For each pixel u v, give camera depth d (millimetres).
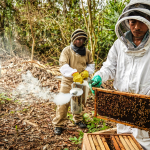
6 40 7438
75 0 5098
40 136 2742
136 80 1637
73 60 2611
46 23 6273
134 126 1516
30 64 5980
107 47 5082
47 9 6281
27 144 2514
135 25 1430
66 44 6234
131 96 1421
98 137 1699
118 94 1501
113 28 4156
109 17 4367
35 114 3422
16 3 6609
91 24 4047
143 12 1334
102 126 3121
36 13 6293
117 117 1587
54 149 2453
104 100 1607
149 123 1434
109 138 1769
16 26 7219
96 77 1750
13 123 3043
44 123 3129
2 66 5973
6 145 2445
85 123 3174
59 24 5797
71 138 2613
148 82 1602
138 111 1438
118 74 1794
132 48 1552
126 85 1717
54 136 2773
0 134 2688
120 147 1554
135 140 1649
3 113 3369
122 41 1579
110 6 4449
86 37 2428
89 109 3688
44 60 6875
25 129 2896
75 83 2266
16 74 5352
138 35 1488
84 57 2684
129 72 1674
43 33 6957
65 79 2662
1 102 3777
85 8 4848
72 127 3076
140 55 1572
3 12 6895
